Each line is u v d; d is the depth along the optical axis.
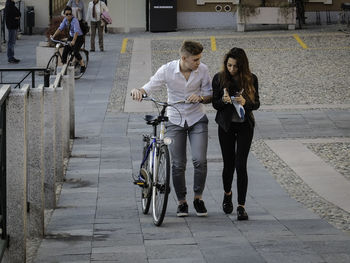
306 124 17.73
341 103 20.25
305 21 39.03
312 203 10.85
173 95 9.21
